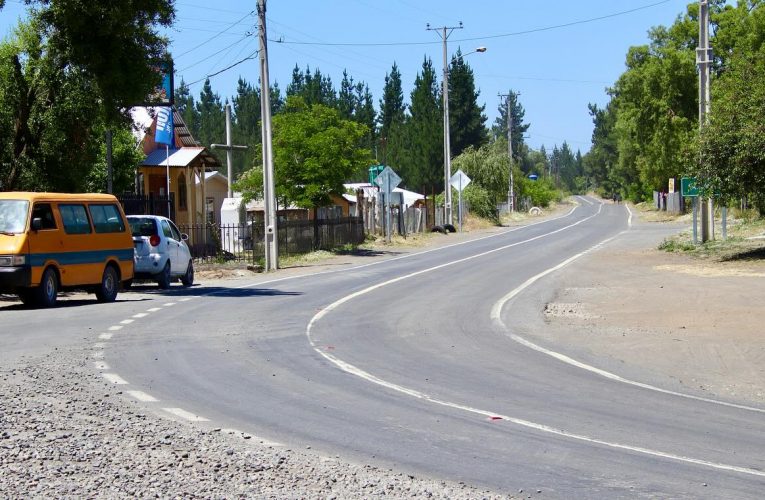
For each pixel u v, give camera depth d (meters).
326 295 21.59
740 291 20.30
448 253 37.97
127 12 21.38
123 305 19.09
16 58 22.00
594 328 15.89
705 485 6.68
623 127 85.00
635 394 10.33
